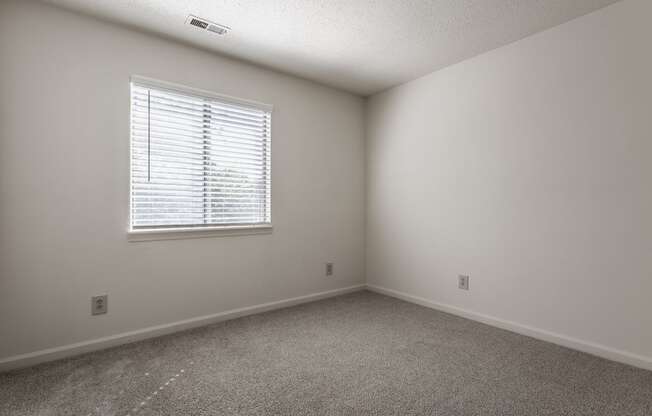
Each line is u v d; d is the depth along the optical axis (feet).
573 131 7.38
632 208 6.61
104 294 7.41
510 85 8.45
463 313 9.46
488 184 8.91
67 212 7.00
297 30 7.83
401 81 11.02
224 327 8.63
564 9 6.98
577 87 7.30
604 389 5.73
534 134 8.00
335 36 8.11
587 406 5.25
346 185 12.00
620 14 6.70
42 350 6.75
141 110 7.90
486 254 8.97
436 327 8.66
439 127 10.10
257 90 9.75
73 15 7.04
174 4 6.81
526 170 8.16
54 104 6.84
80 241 7.14
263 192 9.99
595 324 7.08
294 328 8.59
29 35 6.61
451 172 9.78
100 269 7.37
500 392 5.65
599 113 7.00
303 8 6.95
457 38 8.20
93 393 5.61
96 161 7.30
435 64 9.71
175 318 8.36
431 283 10.36
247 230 9.58
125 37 7.64
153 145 8.07
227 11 7.06
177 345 7.52
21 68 6.54
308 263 10.97
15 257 6.52
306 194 10.90
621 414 5.06
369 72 10.28
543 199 7.87
